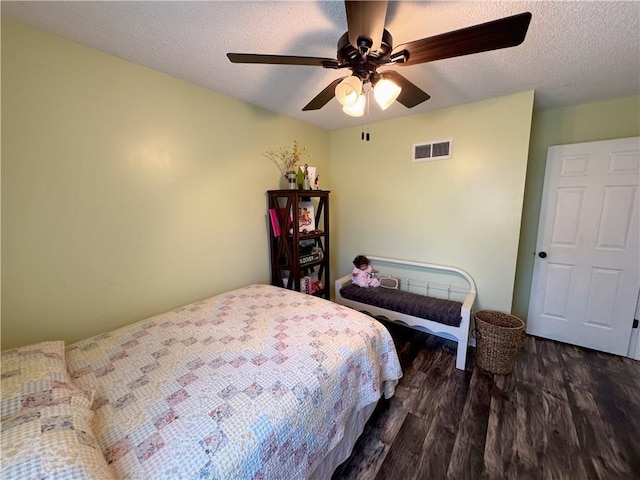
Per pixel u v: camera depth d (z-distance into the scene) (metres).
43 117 1.29
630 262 2.16
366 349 1.40
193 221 1.95
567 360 2.19
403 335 2.65
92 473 0.63
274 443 0.88
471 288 2.37
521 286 2.70
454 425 1.55
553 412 1.64
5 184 1.21
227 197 2.15
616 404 1.70
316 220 2.73
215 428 0.85
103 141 1.49
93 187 1.47
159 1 1.08
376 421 1.58
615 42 1.37
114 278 1.59
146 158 1.67
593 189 2.25
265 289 2.18
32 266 1.30
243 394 1.00
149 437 0.82
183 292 1.93
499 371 2.00
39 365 0.99
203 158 1.97
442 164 2.45
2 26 1.16
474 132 2.26
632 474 1.27
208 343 1.35
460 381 1.94
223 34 1.32
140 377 1.10
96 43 1.38
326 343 1.35
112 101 1.50
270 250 2.56
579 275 2.37
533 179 2.56
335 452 1.22
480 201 2.31
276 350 1.29
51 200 1.34
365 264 2.85
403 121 2.62
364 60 1.14
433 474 1.28
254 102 2.24
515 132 2.09
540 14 1.16
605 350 2.30
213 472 0.74
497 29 0.92
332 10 1.14
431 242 2.61
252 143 2.30
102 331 1.56
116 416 0.89
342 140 3.08
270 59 1.14
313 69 1.67
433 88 1.95
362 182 2.99
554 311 2.51
